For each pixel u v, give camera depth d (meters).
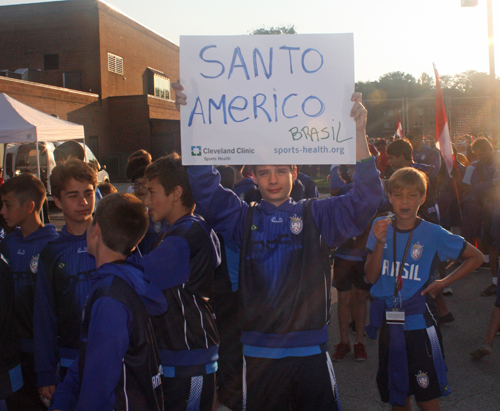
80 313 2.32
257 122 2.06
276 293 1.98
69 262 2.37
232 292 3.06
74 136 10.41
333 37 2.04
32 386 2.76
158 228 2.95
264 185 2.11
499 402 3.28
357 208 1.98
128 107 27.52
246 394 2.02
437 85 5.42
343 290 4.09
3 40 28.02
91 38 26.84
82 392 1.63
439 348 2.61
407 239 2.71
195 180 2.12
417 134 5.75
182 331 2.09
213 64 2.07
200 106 2.07
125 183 26.00
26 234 2.83
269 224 2.09
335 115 2.04
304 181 3.80
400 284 2.66
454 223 7.06
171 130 29.09
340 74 2.04
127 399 1.72
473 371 3.77
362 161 1.99
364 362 4.05
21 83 20.66
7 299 2.39
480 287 6.12
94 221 1.91
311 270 2.01
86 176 2.46
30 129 9.05
